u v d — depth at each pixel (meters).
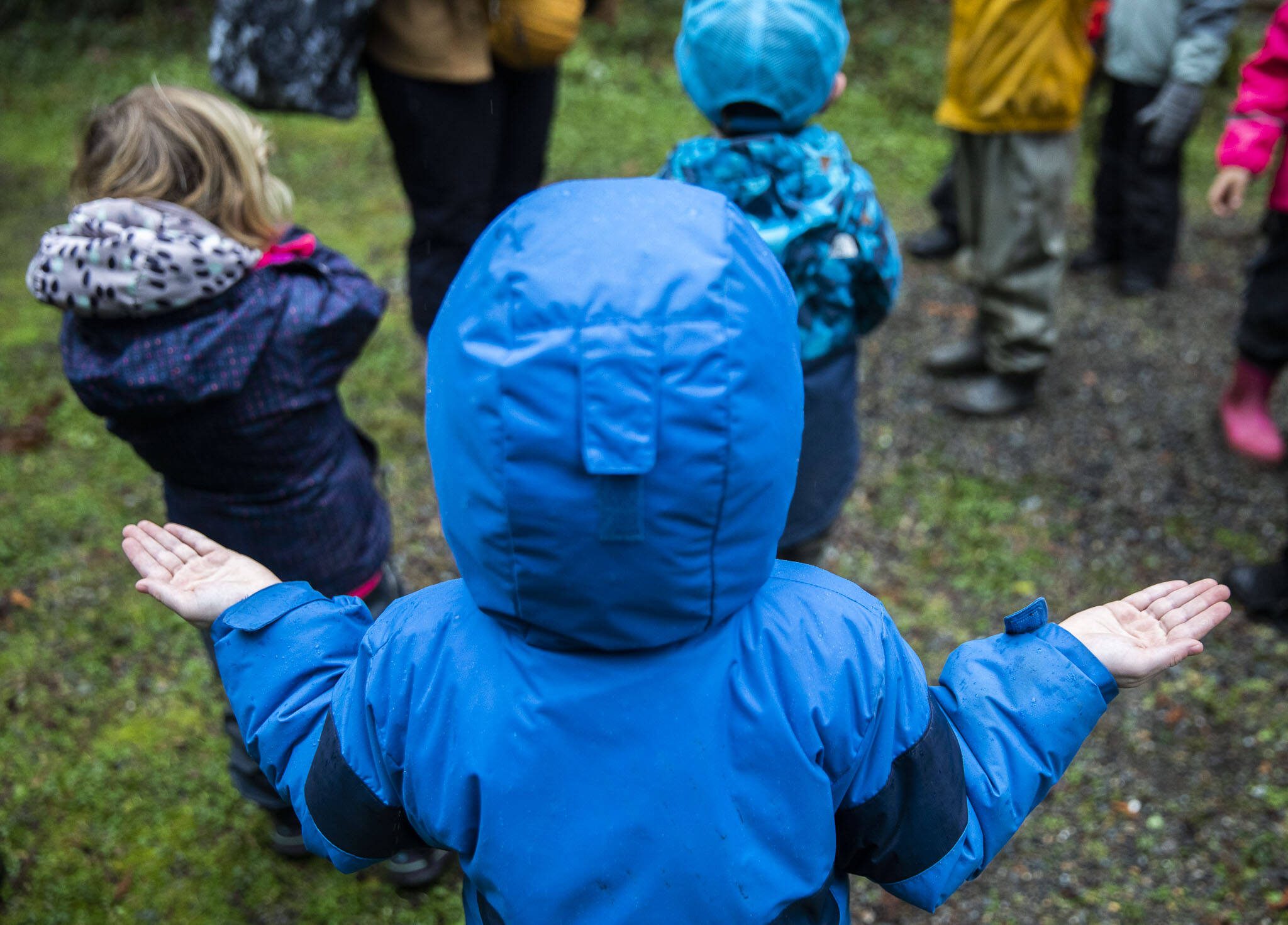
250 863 2.25
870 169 5.55
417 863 2.16
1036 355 3.61
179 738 2.53
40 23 7.11
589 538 0.93
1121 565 3.09
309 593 1.32
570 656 1.05
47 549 3.08
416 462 3.49
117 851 2.28
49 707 2.61
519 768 1.04
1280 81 2.97
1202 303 4.43
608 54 6.78
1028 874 2.25
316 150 5.69
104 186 1.63
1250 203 5.34
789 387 1.00
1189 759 2.49
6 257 4.63
